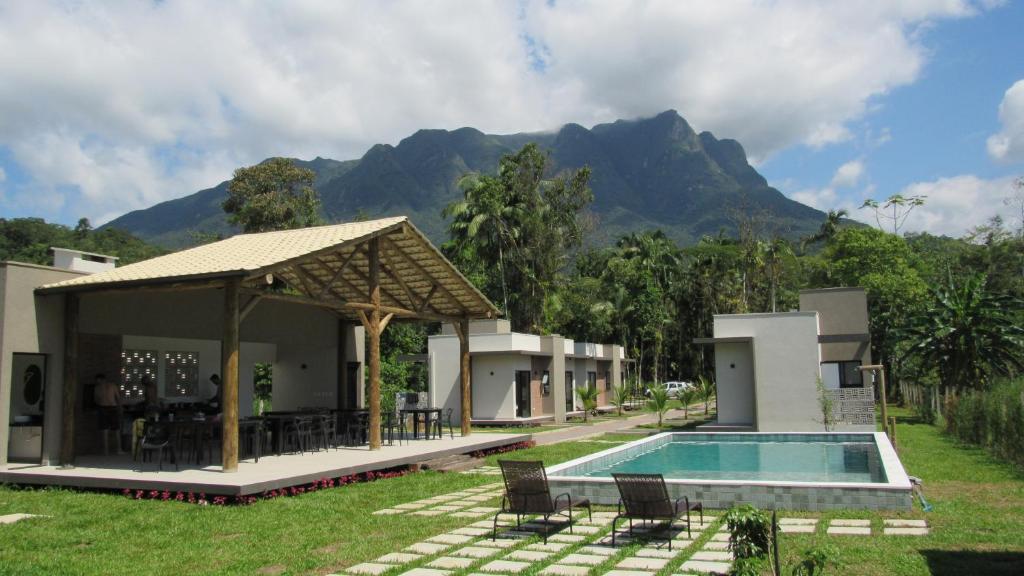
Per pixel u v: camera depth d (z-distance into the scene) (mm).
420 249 16562
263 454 14578
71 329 12930
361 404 21328
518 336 27797
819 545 7219
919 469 13023
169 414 15117
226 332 11695
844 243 43438
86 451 14508
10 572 6727
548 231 39875
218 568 6891
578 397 34844
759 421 21250
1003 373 24328
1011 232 45438
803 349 21109
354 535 8242
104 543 7934
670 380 59188
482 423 27781
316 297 13805
